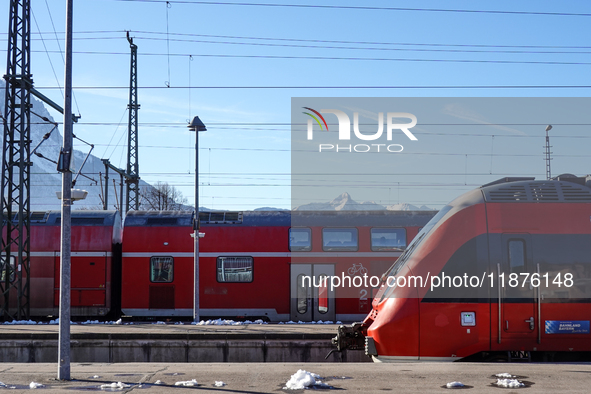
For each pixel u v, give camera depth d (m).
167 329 18.34
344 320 21.50
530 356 11.65
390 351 11.70
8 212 22.61
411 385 9.25
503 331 11.51
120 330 17.89
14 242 22.34
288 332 17.06
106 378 10.02
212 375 10.21
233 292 22.08
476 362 11.34
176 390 9.03
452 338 11.55
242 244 22.19
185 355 16.73
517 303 11.55
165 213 23.06
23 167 22.62
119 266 23.64
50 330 17.95
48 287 22.44
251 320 22.19
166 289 22.28
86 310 22.36
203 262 22.28
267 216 22.56
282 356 16.59
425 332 11.60
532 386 9.06
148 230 22.56
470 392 8.74
